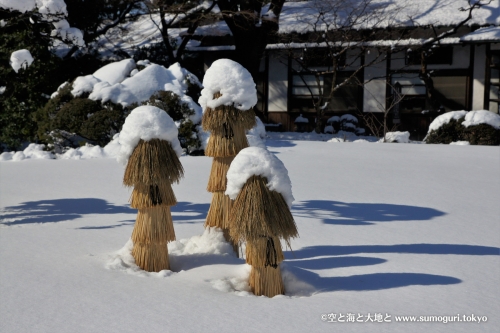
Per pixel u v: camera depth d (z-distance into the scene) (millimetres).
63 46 26438
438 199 8008
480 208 7457
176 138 4590
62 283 4098
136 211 7133
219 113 5109
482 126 16453
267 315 3516
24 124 16969
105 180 9547
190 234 5883
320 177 9633
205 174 9977
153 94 13594
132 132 4438
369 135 26328
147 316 3480
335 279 4344
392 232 6051
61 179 9633
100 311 3562
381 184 9102
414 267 4684
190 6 26125
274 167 3869
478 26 24922
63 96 14539
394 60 26594
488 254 5145
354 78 27125
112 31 28781
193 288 4020
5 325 3352
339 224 6387
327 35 25125
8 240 5430
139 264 4605
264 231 3838
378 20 25500
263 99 28984
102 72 15477
